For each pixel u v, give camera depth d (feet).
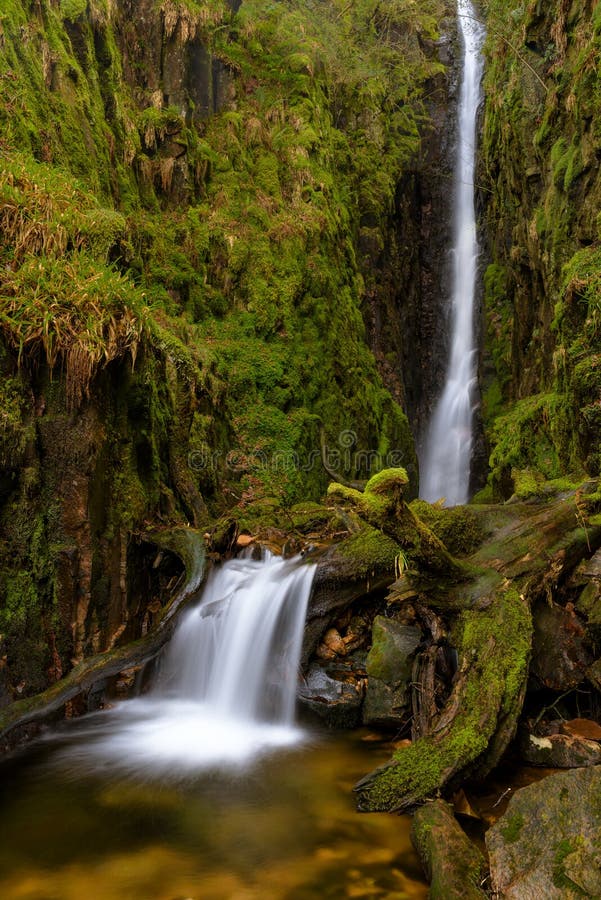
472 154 42.27
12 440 12.62
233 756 12.36
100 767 11.84
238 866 8.98
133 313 14.84
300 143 29.73
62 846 9.45
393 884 8.65
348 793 10.90
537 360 26.66
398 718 12.92
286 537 18.56
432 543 12.11
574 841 8.00
